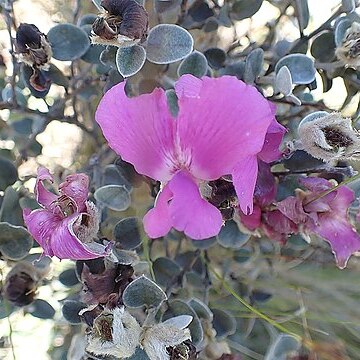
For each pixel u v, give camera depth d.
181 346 0.08
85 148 0.13
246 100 0.06
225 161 0.06
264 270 0.13
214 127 0.06
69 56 0.09
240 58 0.11
